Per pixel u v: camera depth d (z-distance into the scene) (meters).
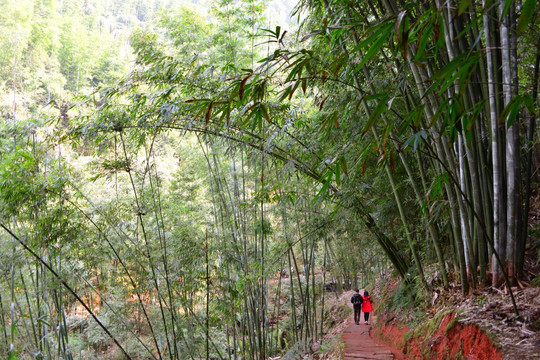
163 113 4.58
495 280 3.27
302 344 7.02
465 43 3.11
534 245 3.56
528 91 2.96
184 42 6.66
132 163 5.44
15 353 4.47
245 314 6.91
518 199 3.11
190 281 5.71
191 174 8.97
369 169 5.35
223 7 6.74
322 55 3.78
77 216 5.77
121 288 7.20
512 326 2.68
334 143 5.18
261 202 6.11
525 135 3.60
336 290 14.35
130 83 5.01
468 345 2.89
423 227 4.87
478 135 3.30
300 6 3.78
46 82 18.02
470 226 3.52
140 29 5.33
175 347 5.47
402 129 1.80
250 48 7.07
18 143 5.59
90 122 5.05
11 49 16.61
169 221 7.79
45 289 5.34
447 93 3.30
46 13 23.17
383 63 4.25
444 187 3.89
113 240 7.05
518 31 1.20
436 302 4.19
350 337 6.58
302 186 6.15
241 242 6.41
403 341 4.41
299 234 6.86
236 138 5.32
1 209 5.21
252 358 6.67
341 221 5.66
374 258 10.66
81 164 6.95
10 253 5.47
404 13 1.35
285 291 12.18
